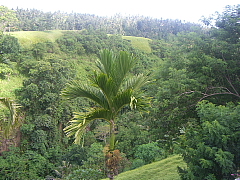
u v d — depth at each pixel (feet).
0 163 70.13
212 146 17.13
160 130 27.30
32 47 146.00
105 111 18.11
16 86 108.88
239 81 25.66
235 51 26.53
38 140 86.28
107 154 18.08
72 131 17.51
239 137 16.80
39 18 266.98
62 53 159.84
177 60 30.96
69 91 17.87
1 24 177.17
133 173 40.11
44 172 77.05
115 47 187.93
